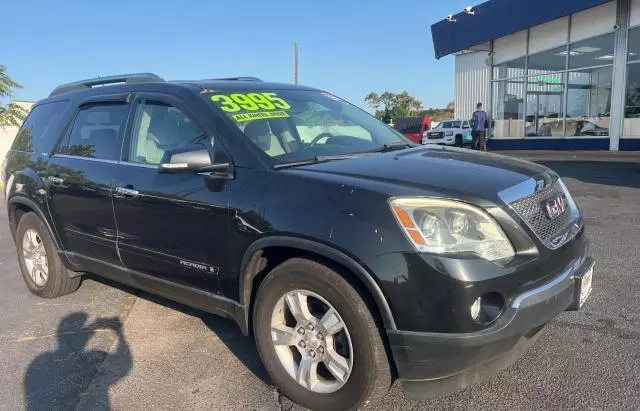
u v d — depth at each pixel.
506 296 2.61
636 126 16.91
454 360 2.58
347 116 4.28
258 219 3.02
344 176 2.94
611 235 6.39
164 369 3.63
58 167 4.52
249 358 3.73
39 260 5.08
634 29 16.52
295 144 3.54
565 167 13.39
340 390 2.89
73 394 3.36
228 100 3.74
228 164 3.30
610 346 3.60
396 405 3.07
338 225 2.73
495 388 3.18
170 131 3.76
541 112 20.22
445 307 2.52
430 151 3.69
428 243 2.56
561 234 2.98
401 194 2.68
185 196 3.41
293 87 4.45
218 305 3.43
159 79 4.35
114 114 4.26
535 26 19.52
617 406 2.93
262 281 3.12
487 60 22.25
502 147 21.91
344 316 2.78
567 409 2.93
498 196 2.73
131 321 4.45
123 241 3.93
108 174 4.02
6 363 3.81
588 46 18.09
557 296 2.78
